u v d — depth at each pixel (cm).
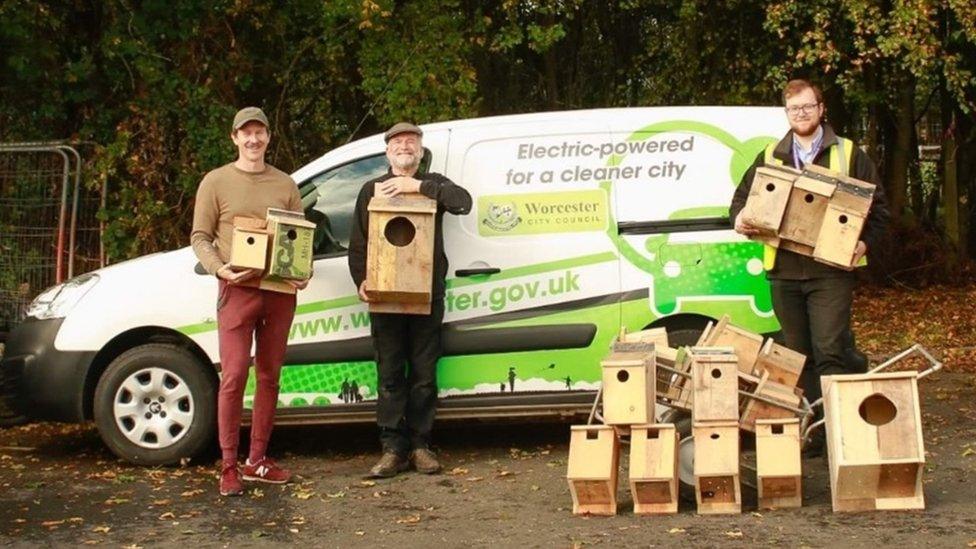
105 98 1391
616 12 1909
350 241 766
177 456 810
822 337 714
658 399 683
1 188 1316
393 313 763
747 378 668
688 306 789
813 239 693
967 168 2123
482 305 801
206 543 635
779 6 1622
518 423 963
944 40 1702
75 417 821
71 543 640
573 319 798
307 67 1530
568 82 1923
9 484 779
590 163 809
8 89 1369
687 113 813
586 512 666
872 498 649
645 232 800
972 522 621
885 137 2062
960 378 1167
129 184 1355
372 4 1401
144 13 1362
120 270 837
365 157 826
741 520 640
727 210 800
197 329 814
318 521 673
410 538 632
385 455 778
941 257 2052
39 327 831
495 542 619
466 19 1623
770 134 807
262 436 763
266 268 721
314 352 805
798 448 650
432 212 742
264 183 742
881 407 670
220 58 1424
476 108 1534
